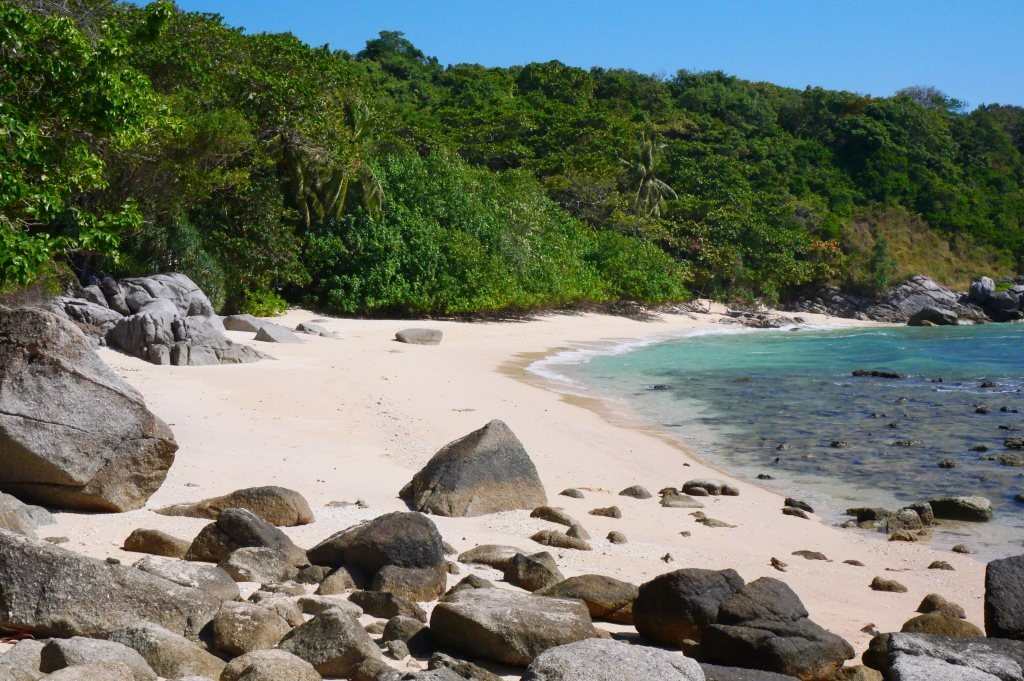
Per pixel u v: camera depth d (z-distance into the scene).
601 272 60.72
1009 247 94.50
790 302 78.50
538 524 11.66
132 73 14.93
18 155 12.84
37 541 6.22
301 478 13.01
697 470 17.08
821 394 27.83
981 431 21.59
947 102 129.62
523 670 6.27
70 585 6.00
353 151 42.38
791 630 6.60
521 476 12.73
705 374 32.75
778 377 32.12
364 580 7.89
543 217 56.97
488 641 6.28
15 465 9.85
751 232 76.94
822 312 77.00
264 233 41.34
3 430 9.73
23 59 13.38
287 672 5.31
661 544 11.36
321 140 41.44
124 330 24.45
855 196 96.75
